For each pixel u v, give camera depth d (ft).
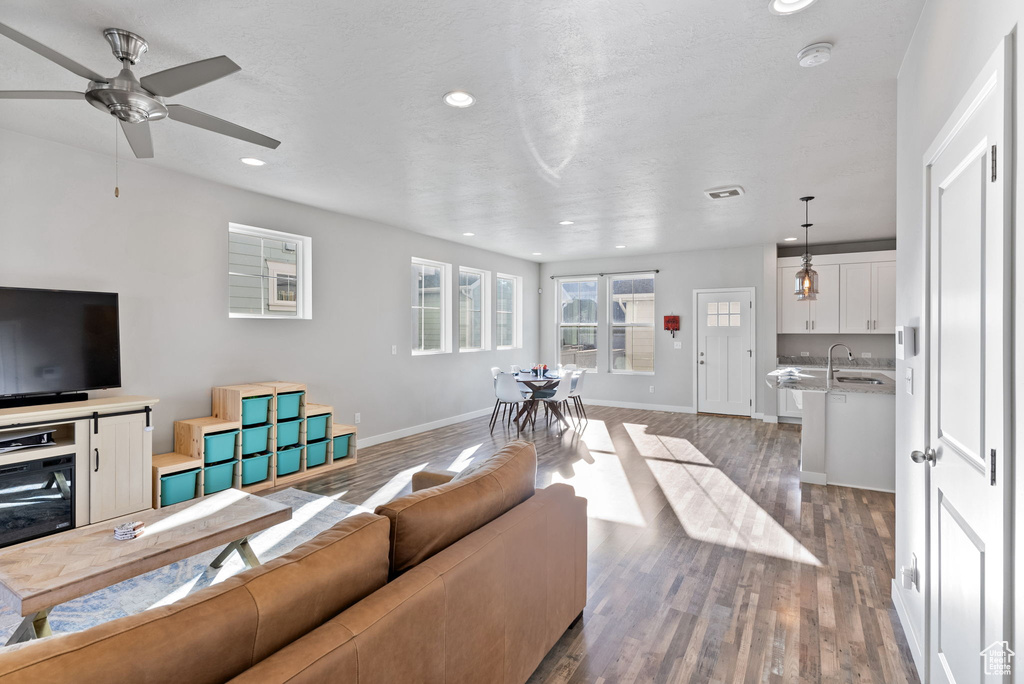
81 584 6.01
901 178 7.54
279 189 14.34
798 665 6.50
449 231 20.35
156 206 12.51
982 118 4.10
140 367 12.28
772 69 7.77
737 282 24.32
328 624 3.69
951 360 5.05
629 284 27.58
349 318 17.62
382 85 8.24
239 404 13.05
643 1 6.10
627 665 6.51
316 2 6.12
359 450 17.67
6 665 2.50
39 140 10.64
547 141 10.71
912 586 6.74
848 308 22.40
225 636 3.18
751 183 13.74
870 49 7.16
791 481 14.21
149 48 7.10
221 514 8.14
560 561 6.80
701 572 8.97
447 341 22.63
